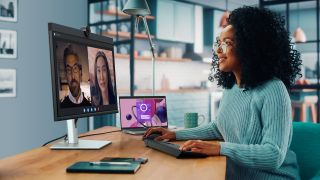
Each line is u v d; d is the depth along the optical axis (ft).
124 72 18.02
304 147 5.54
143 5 8.00
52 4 13.23
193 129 5.51
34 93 12.57
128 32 17.99
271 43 4.36
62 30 4.69
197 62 21.89
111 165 3.56
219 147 4.00
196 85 21.93
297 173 4.71
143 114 7.02
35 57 12.60
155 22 19.43
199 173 3.38
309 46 21.65
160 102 7.18
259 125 4.23
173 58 20.66
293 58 4.79
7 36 11.85
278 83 4.24
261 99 4.21
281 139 3.90
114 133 6.42
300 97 17.07
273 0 13.93
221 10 20.44
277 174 4.47
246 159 3.82
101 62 5.61
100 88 5.55
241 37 4.35
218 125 4.99
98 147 4.79
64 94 4.66
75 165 3.57
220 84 5.32
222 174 3.35
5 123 11.80
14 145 12.03
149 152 4.53
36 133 12.63
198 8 21.21
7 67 11.84
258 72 4.33
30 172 3.45
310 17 22.36
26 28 12.34
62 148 4.76
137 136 6.05
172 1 20.13
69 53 4.81
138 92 17.87
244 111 4.42
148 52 19.31
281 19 4.63
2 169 3.59
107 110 5.72
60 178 3.20
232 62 4.57
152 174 3.34
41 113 12.78
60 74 4.61
